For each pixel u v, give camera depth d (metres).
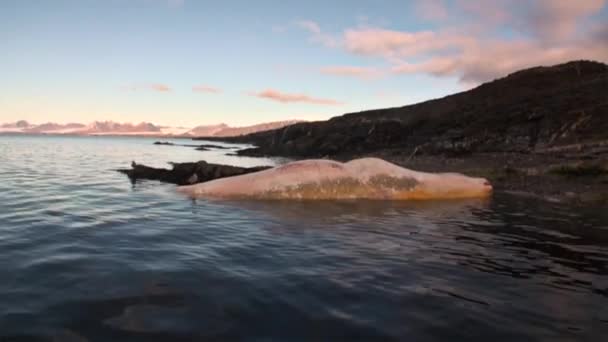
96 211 8.90
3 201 9.96
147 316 3.72
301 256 5.76
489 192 12.66
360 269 5.23
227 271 5.01
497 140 28.62
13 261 5.19
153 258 5.48
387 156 32.06
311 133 50.47
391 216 9.04
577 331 3.61
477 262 5.66
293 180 11.36
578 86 33.88
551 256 6.02
